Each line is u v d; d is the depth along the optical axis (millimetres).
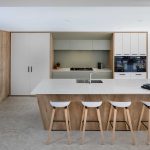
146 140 3738
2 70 6793
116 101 3906
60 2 3598
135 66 7484
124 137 3871
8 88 7414
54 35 7605
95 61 8297
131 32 7348
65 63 8312
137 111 4156
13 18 5195
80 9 4309
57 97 4020
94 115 4152
